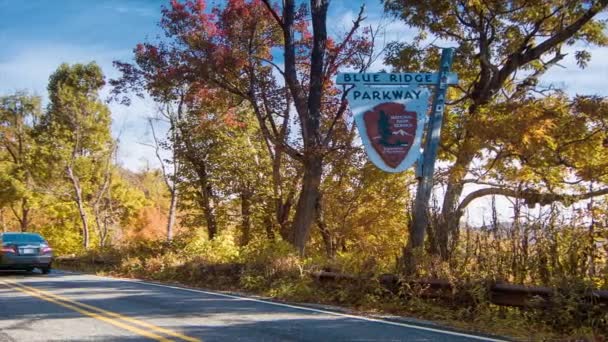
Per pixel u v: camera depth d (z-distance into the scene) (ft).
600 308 25.09
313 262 44.16
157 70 64.18
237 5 63.93
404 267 34.99
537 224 30.91
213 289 46.73
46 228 152.87
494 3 52.03
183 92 75.87
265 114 72.28
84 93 124.57
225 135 83.51
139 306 34.60
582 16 52.21
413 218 37.88
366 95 41.37
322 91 63.52
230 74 64.85
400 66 57.57
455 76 40.73
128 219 158.51
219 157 83.87
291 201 76.59
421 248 34.81
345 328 26.78
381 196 70.18
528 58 54.13
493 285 29.12
